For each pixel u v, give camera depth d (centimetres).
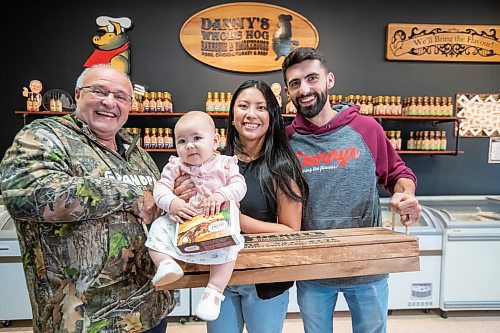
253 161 147
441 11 364
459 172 376
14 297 277
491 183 375
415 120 365
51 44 343
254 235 132
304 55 152
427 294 299
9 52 341
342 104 175
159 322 134
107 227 119
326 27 360
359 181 158
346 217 156
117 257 120
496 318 303
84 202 107
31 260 119
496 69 372
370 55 365
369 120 167
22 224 119
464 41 365
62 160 115
